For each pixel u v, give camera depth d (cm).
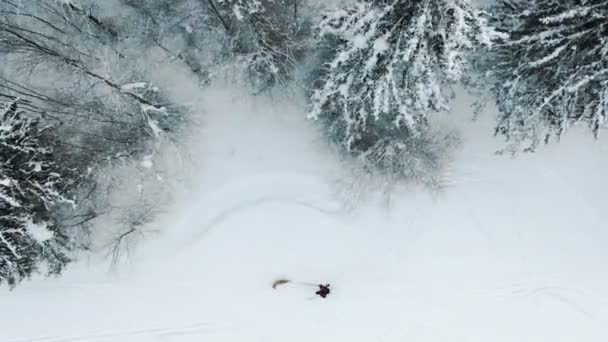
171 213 1238
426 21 810
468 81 1141
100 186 1160
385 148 1130
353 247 1259
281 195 1252
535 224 1259
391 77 891
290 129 1236
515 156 1248
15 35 1091
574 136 1243
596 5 862
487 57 1096
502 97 1067
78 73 1141
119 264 1235
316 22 1151
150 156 1140
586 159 1253
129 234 1208
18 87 1147
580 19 889
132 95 1085
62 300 1252
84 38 1162
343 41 1017
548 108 1013
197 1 1127
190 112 1204
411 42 811
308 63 1159
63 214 1095
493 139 1235
